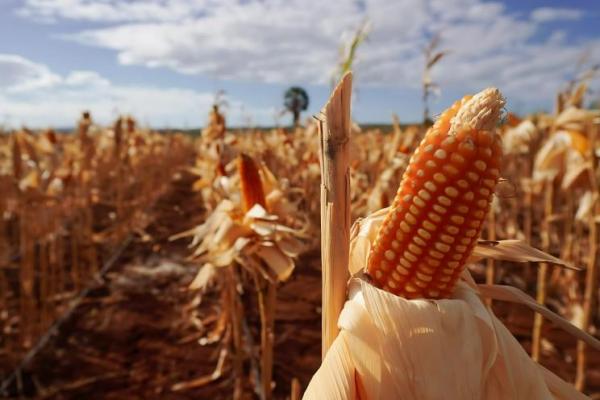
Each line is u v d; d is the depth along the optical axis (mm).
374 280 1492
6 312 7422
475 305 1451
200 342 6555
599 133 5473
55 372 5867
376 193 5820
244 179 3469
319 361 6078
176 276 9633
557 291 7926
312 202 9016
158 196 20672
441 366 1330
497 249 1669
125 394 5367
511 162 11586
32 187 6867
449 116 1309
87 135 10508
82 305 8062
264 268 3459
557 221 8898
